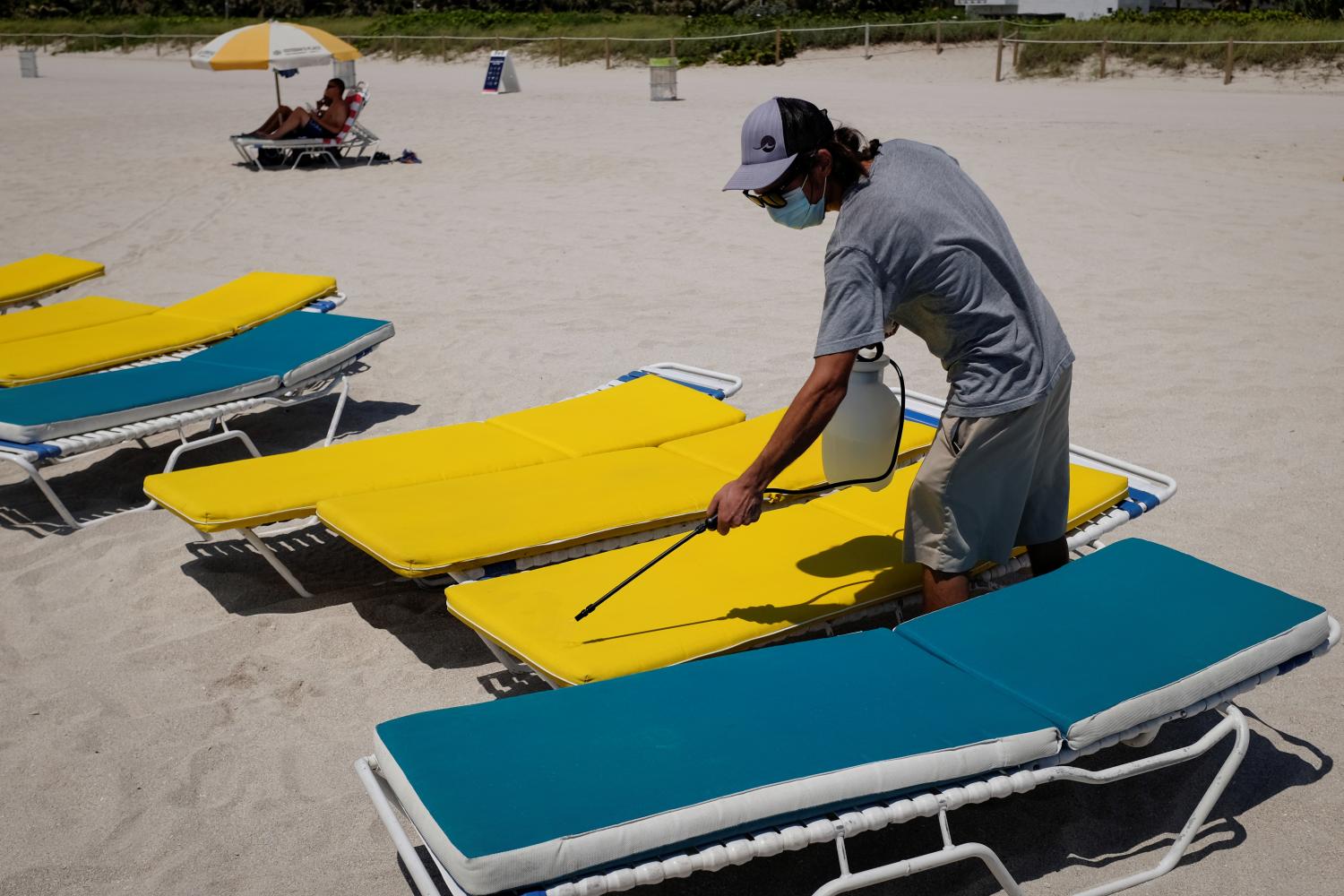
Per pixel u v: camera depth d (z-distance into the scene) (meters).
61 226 11.50
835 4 32.44
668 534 4.10
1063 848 2.92
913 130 16.20
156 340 6.09
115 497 5.30
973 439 3.06
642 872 2.27
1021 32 25.91
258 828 3.04
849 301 2.85
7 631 4.06
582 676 3.02
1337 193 11.41
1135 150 14.33
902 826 3.01
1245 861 2.84
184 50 37.16
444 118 19.16
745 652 2.96
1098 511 4.00
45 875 2.88
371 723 3.49
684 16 35.16
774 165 2.88
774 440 2.91
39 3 43.75
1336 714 3.44
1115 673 2.82
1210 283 8.34
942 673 2.84
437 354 7.30
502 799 2.32
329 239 10.73
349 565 4.53
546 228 10.89
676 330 7.65
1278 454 5.36
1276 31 23.53
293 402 5.47
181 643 3.95
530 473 4.40
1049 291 8.24
